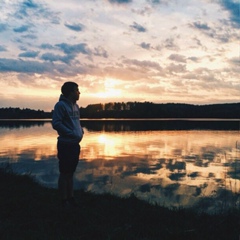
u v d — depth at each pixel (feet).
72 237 15.03
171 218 18.83
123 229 16.34
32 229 16.12
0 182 26.43
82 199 22.08
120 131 137.39
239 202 26.43
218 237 15.93
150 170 42.75
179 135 109.50
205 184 34.83
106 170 42.32
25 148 67.87
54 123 17.71
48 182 34.06
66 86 18.34
